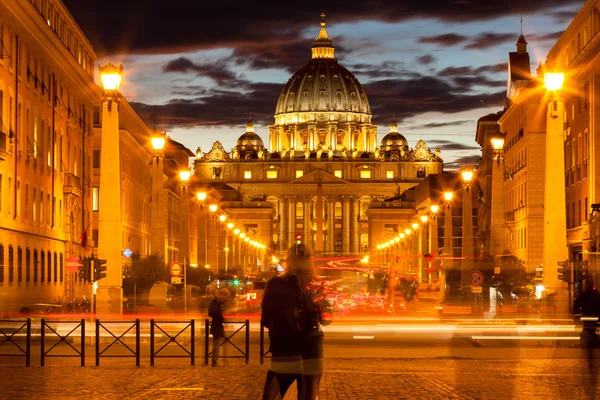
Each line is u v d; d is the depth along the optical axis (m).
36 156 75.44
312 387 17.81
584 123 86.19
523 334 52.41
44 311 58.22
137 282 76.31
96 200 115.31
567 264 48.56
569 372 31.17
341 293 125.56
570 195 92.38
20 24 68.31
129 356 35.47
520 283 82.31
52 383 27.72
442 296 87.44
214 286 35.88
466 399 23.50
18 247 68.88
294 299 17.44
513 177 127.44
